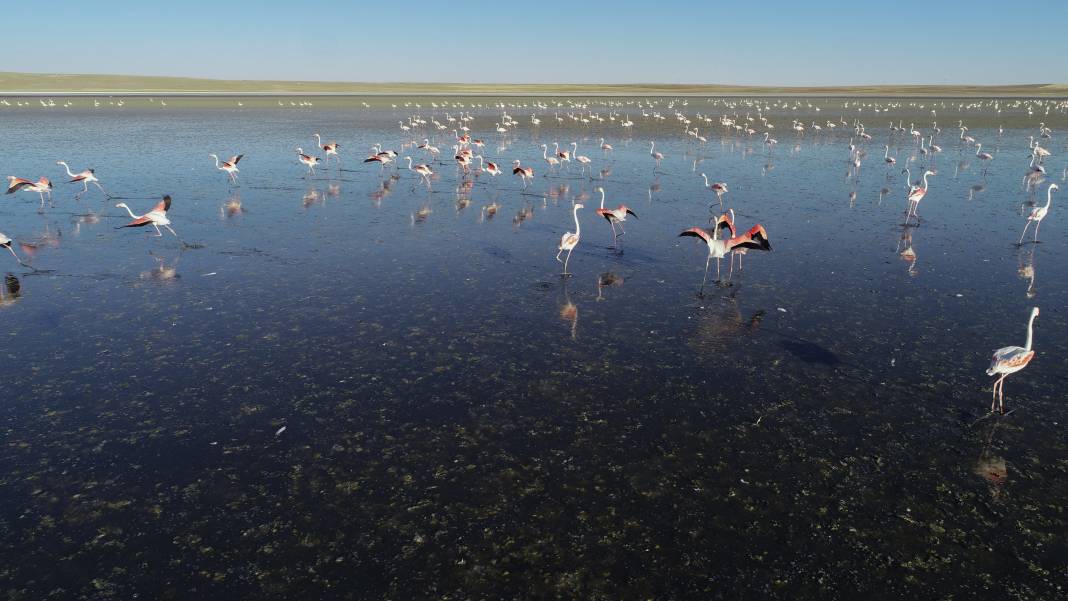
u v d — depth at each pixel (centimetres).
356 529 753
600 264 1770
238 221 2255
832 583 678
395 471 859
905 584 677
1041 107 9131
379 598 655
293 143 4741
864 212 2405
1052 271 1666
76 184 2942
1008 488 825
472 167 3653
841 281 1609
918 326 1325
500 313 1410
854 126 6500
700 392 1068
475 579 682
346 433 945
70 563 698
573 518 773
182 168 3459
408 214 2402
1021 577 686
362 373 1127
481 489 825
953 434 941
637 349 1230
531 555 715
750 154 4272
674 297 1511
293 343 1246
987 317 1367
